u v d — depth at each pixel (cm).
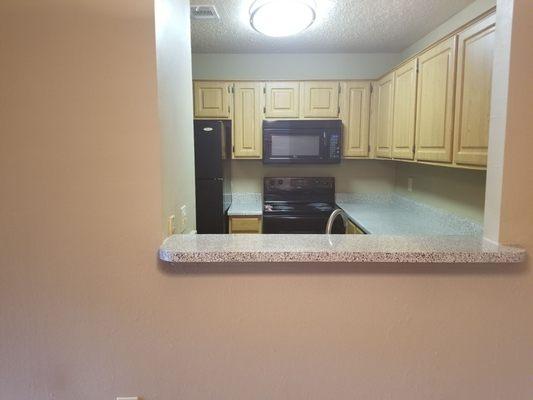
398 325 110
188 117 152
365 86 323
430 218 279
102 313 108
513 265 107
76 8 98
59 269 107
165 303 108
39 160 103
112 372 111
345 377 112
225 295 108
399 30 270
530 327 110
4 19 98
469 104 165
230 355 111
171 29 120
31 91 100
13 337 109
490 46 147
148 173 104
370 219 280
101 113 101
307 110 326
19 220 105
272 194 360
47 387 112
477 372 112
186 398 112
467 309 109
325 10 228
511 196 106
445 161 188
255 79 338
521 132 104
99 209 105
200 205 297
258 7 189
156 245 106
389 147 286
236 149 329
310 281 108
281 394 113
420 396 113
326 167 366
